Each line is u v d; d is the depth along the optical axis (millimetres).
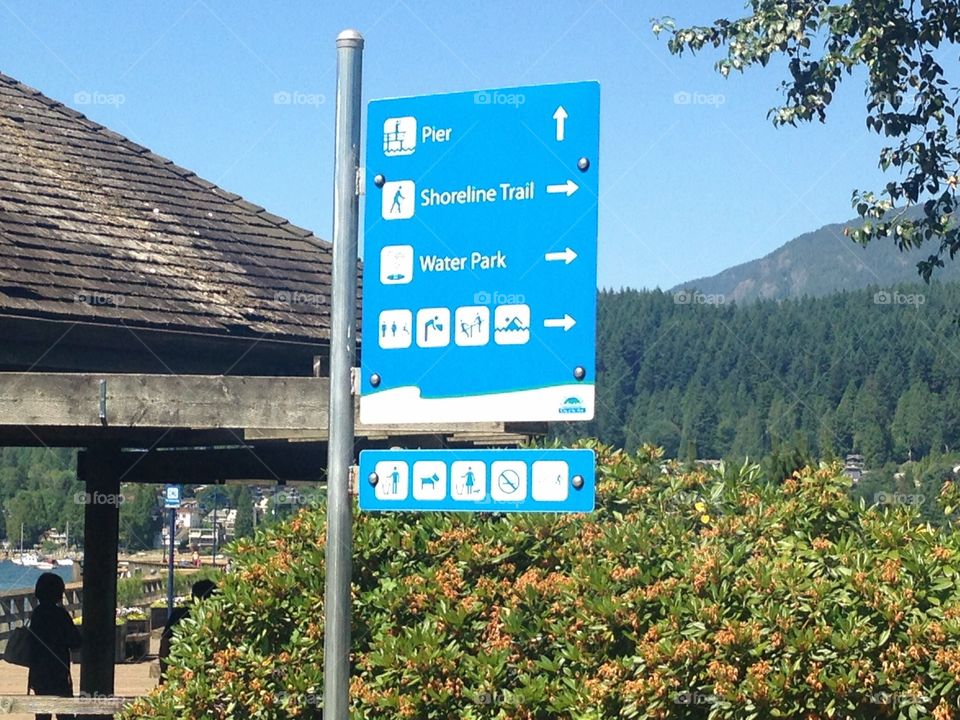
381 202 5082
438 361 4957
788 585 6176
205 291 12656
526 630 6664
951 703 5785
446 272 4973
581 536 7203
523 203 4883
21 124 13734
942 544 6645
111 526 11844
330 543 4953
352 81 5047
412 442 10070
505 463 4832
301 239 15008
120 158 14312
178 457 13820
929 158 12914
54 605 12047
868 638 5934
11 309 10539
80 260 11836
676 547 6883
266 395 8219
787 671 5898
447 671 6582
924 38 12789
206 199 14594
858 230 13188
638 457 8031
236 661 6992
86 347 11336
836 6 12789
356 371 5066
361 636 7043
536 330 4832
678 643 6133
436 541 7340
